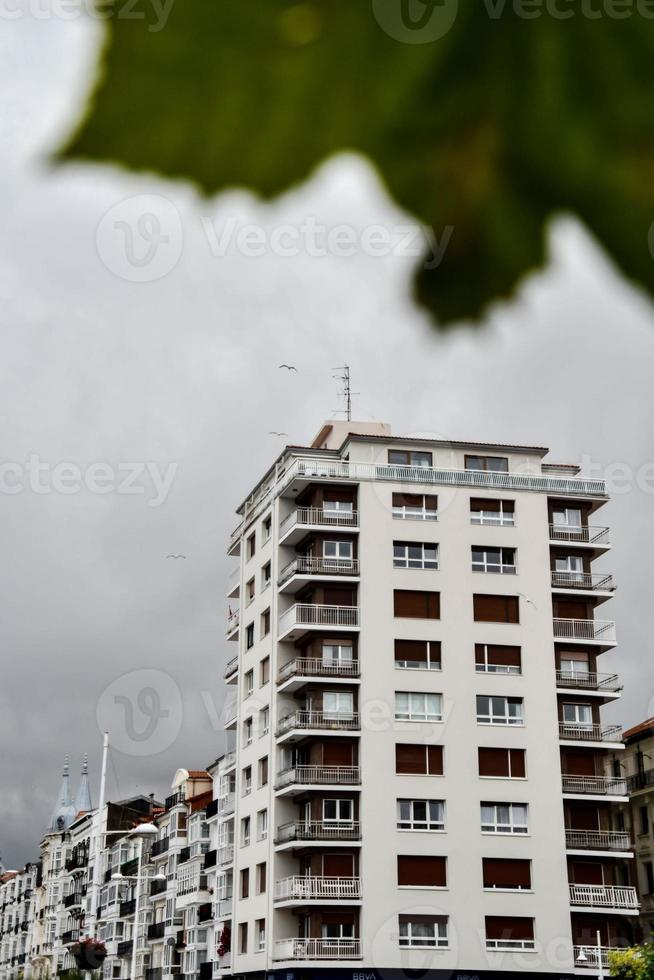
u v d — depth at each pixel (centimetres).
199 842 6438
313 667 4581
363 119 57
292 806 4622
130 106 55
